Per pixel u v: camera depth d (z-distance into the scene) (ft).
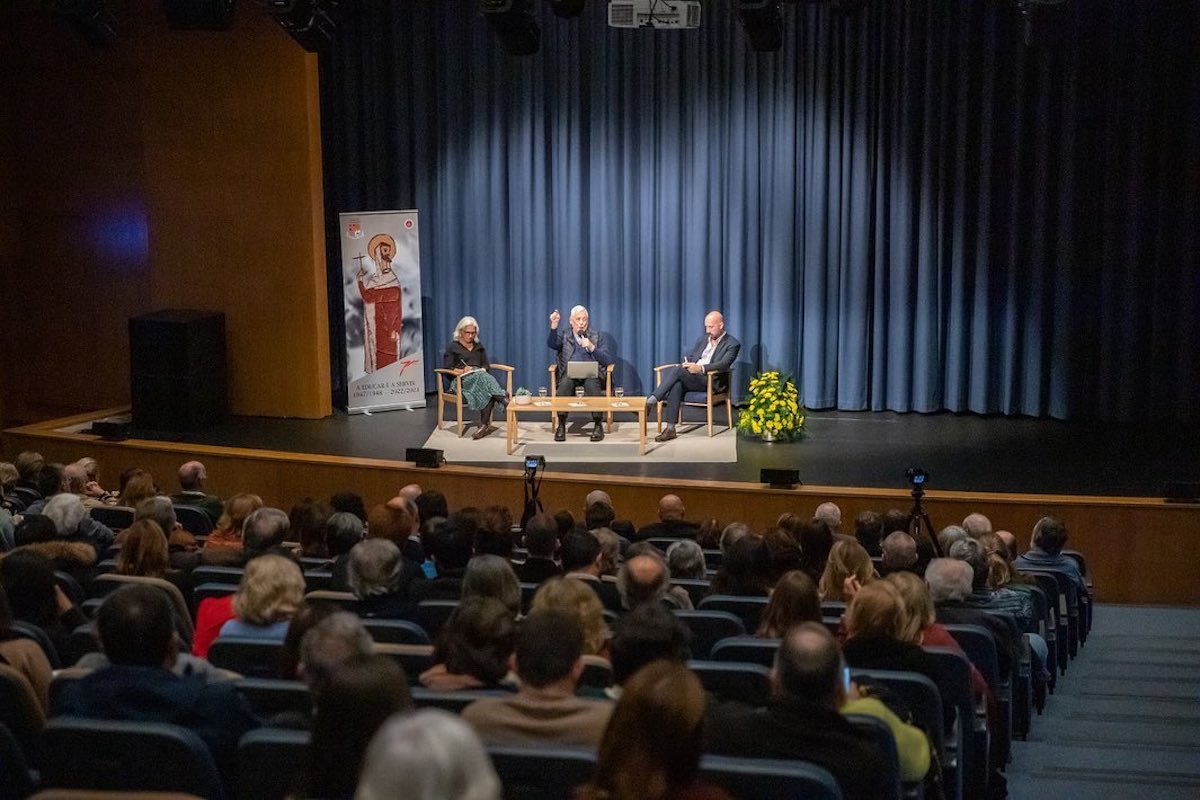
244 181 42.70
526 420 43.27
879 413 43.83
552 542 20.48
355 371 43.47
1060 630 23.20
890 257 43.27
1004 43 41.22
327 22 37.60
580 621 13.56
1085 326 42.27
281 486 36.94
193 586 19.25
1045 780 17.51
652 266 44.57
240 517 22.38
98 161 45.60
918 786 12.71
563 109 44.09
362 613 16.33
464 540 19.70
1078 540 32.27
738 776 10.05
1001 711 17.65
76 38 44.78
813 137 42.80
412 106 44.68
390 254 43.32
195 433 41.42
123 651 11.34
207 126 42.68
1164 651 25.32
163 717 11.13
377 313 43.45
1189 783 17.40
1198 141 40.29
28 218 46.65
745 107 43.04
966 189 42.19
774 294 43.78
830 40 42.24
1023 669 19.25
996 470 36.91
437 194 45.16
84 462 29.50
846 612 15.42
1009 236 42.19
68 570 19.86
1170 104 40.50
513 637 12.34
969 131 41.88
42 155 46.06
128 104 44.91
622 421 43.52
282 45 41.86
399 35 44.09
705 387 40.63
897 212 42.80
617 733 7.77
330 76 44.57
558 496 34.88
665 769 7.72
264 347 43.32
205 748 10.43
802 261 43.75
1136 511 31.81
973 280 42.86
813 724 10.69
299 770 10.37
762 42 36.09
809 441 40.09
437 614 16.81
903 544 20.34
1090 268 41.93
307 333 43.01
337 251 45.50
